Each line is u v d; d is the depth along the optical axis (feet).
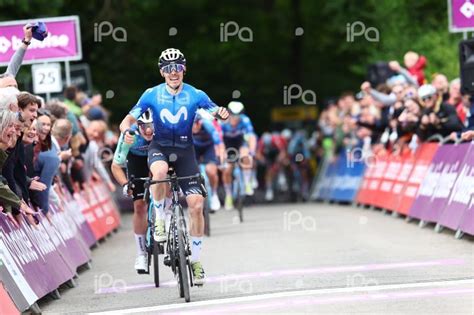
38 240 59.06
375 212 110.73
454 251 68.03
